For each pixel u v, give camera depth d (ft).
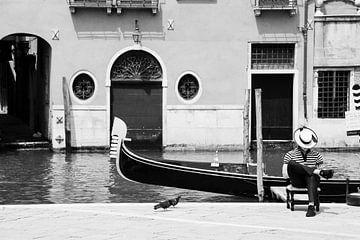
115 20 84.53
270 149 86.33
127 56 85.15
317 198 33.19
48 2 83.51
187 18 85.25
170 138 85.40
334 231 28.81
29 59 104.88
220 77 85.87
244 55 86.02
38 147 86.22
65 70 84.02
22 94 112.57
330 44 86.48
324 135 86.63
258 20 85.97
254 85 87.10
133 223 30.60
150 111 85.61
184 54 85.40
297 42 86.33
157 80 85.30
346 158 78.38
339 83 87.04
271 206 35.09
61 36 83.82
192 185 49.08
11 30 83.15
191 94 85.87
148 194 53.06
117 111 85.30
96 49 84.48
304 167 32.96
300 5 86.17
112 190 55.01
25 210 33.78
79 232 28.78
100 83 84.53
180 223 30.55
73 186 57.00
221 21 85.61
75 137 84.12
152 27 85.05
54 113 83.76
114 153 49.57
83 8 83.71
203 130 85.71
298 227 29.68
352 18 86.17
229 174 48.29
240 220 31.30
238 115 86.02
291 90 87.30
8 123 106.93
